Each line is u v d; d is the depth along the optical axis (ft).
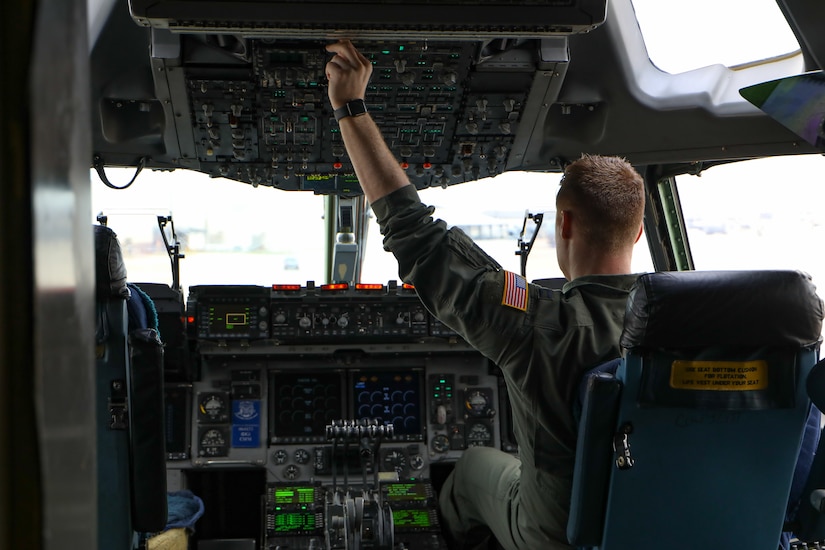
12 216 1.34
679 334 6.76
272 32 7.65
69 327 1.52
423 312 14.66
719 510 7.46
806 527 7.77
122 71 11.98
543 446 7.79
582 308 7.61
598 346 7.52
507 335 7.50
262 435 14.62
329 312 14.56
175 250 15.10
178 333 14.15
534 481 8.01
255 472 15.25
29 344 1.35
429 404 14.94
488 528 12.03
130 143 13.02
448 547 12.91
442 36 7.79
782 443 7.32
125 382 8.58
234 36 10.43
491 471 10.29
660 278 6.71
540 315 7.54
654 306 6.66
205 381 14.78
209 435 14.56
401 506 13.88
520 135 12.66
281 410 14.78
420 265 7.52
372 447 12.55
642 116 12.99
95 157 13.34
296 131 12.27
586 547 7.77
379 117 11.97
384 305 14.65
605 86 12.71
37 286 1.36
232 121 11.93
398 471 14.64
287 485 14.34
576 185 7.81
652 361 6.89
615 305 7.70
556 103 12.92
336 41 7.91
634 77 12.67
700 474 7.32
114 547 8.79
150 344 8.48
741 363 7.00
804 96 9.96
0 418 1.34
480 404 14.99
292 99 11.43
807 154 12.44
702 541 7.53
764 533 7.60
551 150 13.62
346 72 7.78
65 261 1.51
